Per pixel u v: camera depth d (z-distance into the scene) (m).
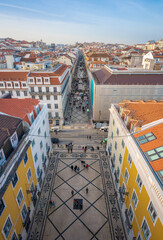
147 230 12.54
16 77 37.94
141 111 19.67
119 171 21.08
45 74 37.69
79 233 18.02
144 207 13.07
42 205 20.98
